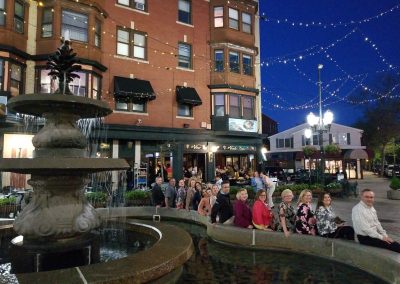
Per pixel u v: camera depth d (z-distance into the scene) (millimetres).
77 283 3654
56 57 6422
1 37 16359
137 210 12398
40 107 6035
